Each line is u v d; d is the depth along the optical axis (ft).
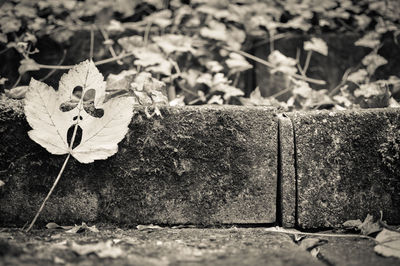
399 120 3.21
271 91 3.93
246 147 3.21
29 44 3.86
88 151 3.13
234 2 4.20
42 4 4.01
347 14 4.17
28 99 3.10
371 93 3.70
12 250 2.86
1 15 3.86
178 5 4.22
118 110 3.14
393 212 3.20
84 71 3.15
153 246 2.96
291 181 3.19
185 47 3.87
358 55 4.02
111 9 4.14
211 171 3.20
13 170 3.16
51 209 3.17
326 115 3.21
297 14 4.18
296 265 2.81
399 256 2.90
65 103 3.20
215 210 3.20
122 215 3.19
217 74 3.76
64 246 2.93
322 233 3.17
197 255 2.89
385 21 4.06
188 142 3.20
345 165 3.20
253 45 4.07
